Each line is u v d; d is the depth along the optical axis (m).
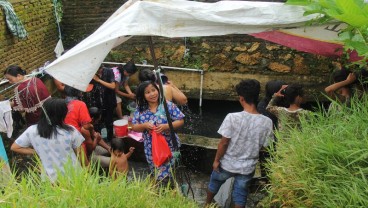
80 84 3.06
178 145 3.76
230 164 3.57
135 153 5.28
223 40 7.51
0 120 4.24
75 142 3.34
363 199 1.96
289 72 7.45
